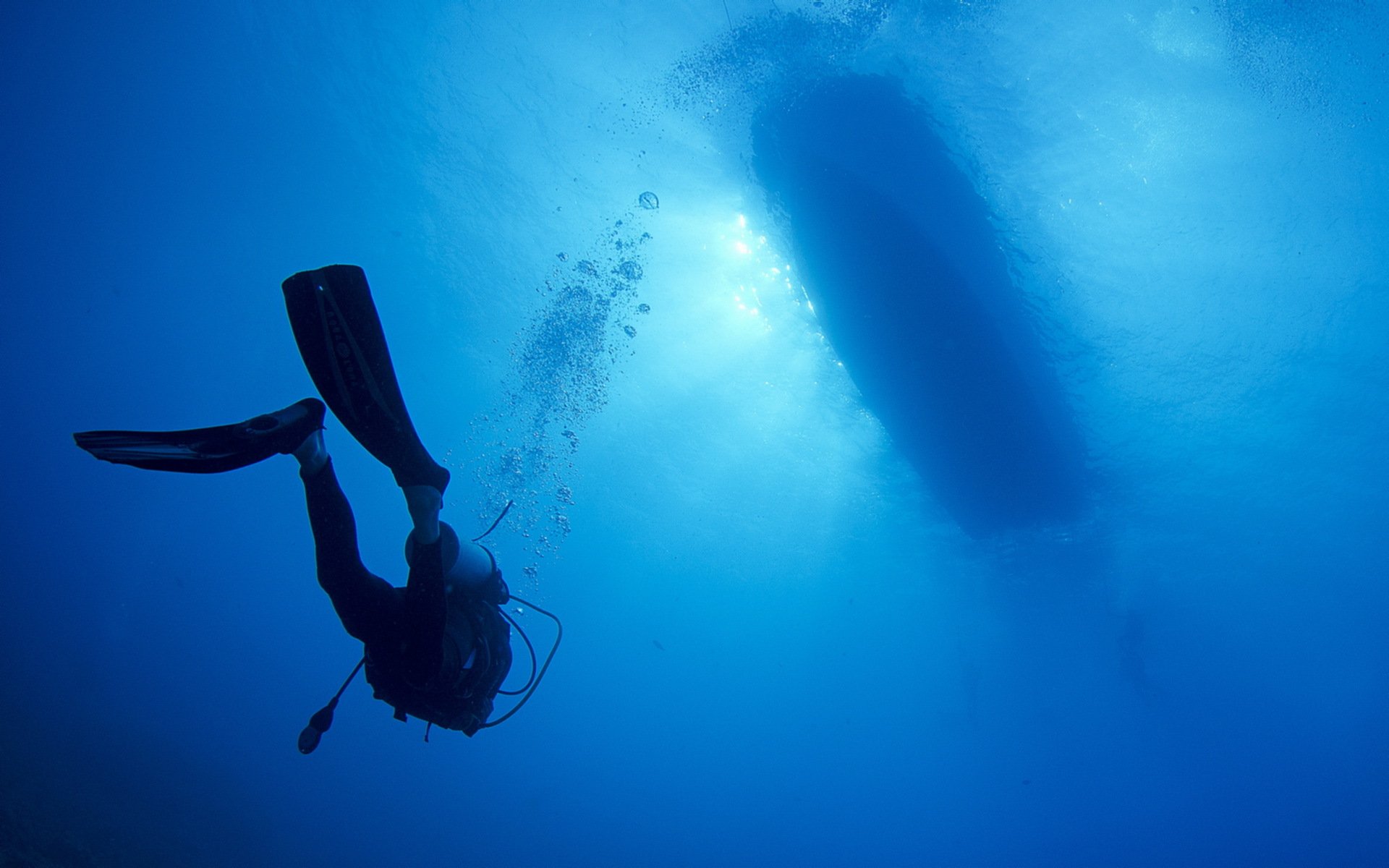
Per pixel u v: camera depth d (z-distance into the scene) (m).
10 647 24.81
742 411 13.93
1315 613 17.30
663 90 10.57
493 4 10.38
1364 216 10.05
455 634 2.15
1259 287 10.91
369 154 12.76
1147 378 12.13
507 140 11.73
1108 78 9.48
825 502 15.69
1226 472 13.83
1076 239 10.59
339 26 11.32
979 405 12.02
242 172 13.73
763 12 9.56
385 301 14.16
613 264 12.41
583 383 14.06
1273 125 9.55
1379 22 8.52
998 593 17.75
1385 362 11.57
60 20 12.25
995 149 10.04
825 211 10.40
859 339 11.44
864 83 9.87
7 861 11.99
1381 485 13.76
